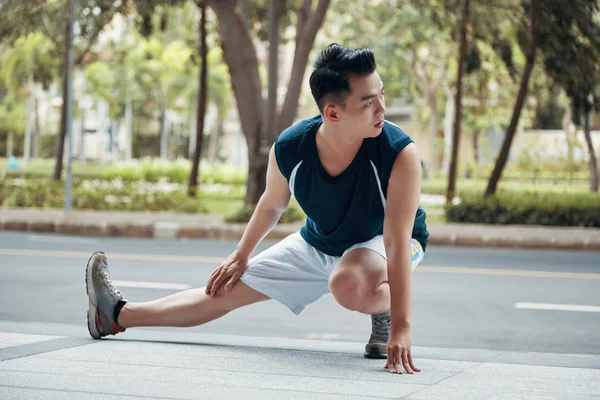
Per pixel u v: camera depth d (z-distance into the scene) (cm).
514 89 3725
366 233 387
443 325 680
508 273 1012
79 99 5638
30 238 1390
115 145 6238
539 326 680
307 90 4344
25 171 4019
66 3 2245
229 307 416
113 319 431
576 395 318
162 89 5253
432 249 1341
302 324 673
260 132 1602
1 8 2175
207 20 2330
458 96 2000
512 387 332
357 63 343
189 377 339
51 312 707
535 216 1672
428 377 350
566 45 1797
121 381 328
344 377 345
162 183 3297
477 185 3177
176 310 420
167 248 1252
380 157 364
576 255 1267
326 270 402
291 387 323
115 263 1039
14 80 4397
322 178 372
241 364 372
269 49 1614
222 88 5116
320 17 1563
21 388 311
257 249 1272
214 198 2495
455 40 2089
